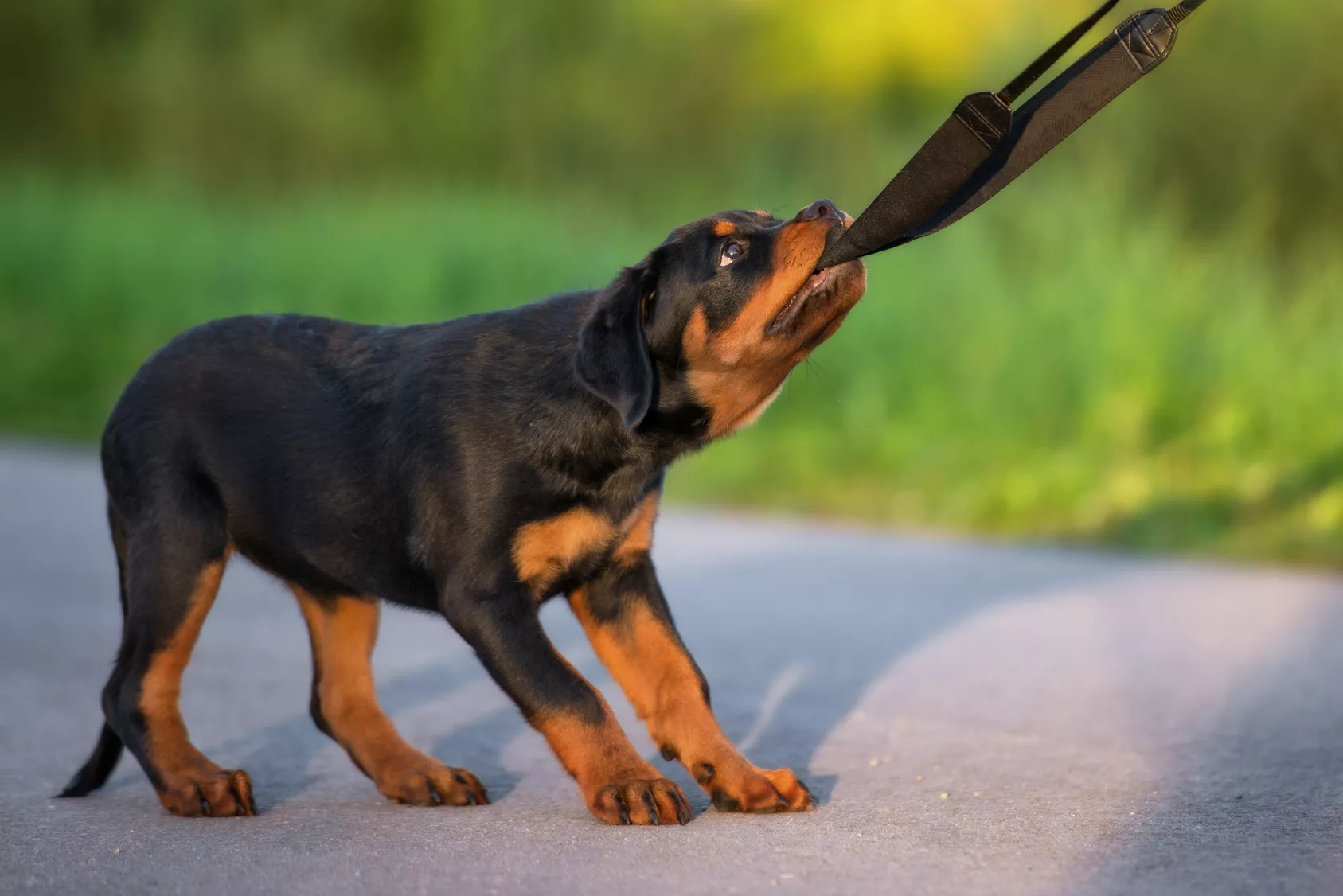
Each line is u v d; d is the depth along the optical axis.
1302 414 9.09
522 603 3.91
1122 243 10.88
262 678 5.74
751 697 5.36
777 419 10.85
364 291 14.37
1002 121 3.45
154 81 25.47
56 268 15.50
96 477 10.71
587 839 3.57
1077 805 3.82
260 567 4.47
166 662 4.17
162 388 4.33
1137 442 9.34
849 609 6.87
